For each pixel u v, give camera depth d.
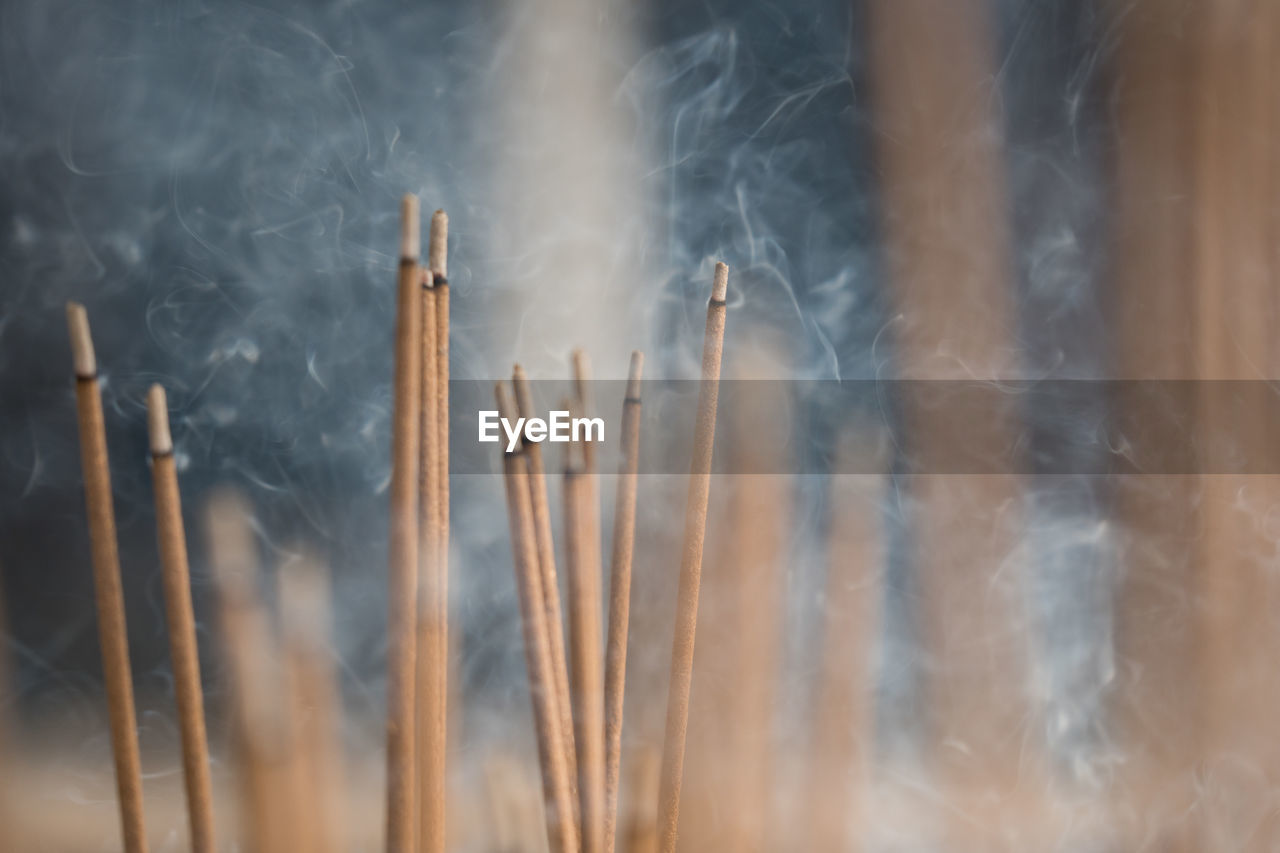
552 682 0.42
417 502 0.42
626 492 0.43
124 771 0.42
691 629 0.43
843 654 0.46
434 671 0.42
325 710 0.44
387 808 0.42
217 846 0.45
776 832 0.46
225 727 0.46
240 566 0.45
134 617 0.47
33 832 0.46
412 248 0.41
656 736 0.45
